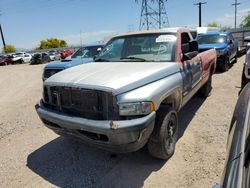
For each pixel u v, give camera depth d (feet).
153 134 11.59
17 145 15.43
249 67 20.88
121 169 12.09
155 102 10.78
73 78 11.66
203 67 19.08
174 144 12.94
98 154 13.60
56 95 11.93
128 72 11.84
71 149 14.38
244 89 9.16
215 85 27.32
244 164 5.55
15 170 12.61
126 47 15.64
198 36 38.55
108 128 9.94
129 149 10.50
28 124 19.04
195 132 15.43
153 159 12.71
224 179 5.74
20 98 29.76
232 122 7.77
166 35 14.97
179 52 14.39
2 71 79.41
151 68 12.49
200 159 12.39
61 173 12.10
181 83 13.67
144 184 10.90
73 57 32.45
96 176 11.68
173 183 10.84
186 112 19.16
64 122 11.21
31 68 82.99
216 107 19.85
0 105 26.84
